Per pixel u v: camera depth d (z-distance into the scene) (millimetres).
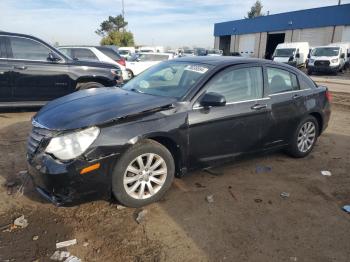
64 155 3295
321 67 26578
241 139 4523
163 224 3473
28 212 3617
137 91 4543
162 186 3887
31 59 7703
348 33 37500
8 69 7395
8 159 5047
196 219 3586
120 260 2936
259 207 3887
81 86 8258
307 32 42094
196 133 4020
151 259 2955
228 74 4414
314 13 40656
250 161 5312
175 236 3281
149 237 3254
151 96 4199
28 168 3590
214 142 4230
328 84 19297
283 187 4434
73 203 3363
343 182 4660
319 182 4633
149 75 4914
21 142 5867
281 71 5129
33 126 3770
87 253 3012
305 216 3732
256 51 49500
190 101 4016
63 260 2914
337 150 6062
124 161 3520
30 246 3084
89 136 3342
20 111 8430
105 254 3006
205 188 4309
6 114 8062
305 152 5547
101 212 3654
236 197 4102
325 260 3020
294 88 5281
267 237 3320
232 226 3482
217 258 2992
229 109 4309
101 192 3469
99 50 12766
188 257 2992
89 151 3316
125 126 3521
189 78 4336
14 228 3334
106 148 3387
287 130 5137
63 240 3178
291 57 29562
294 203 4016
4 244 3096
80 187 3320
